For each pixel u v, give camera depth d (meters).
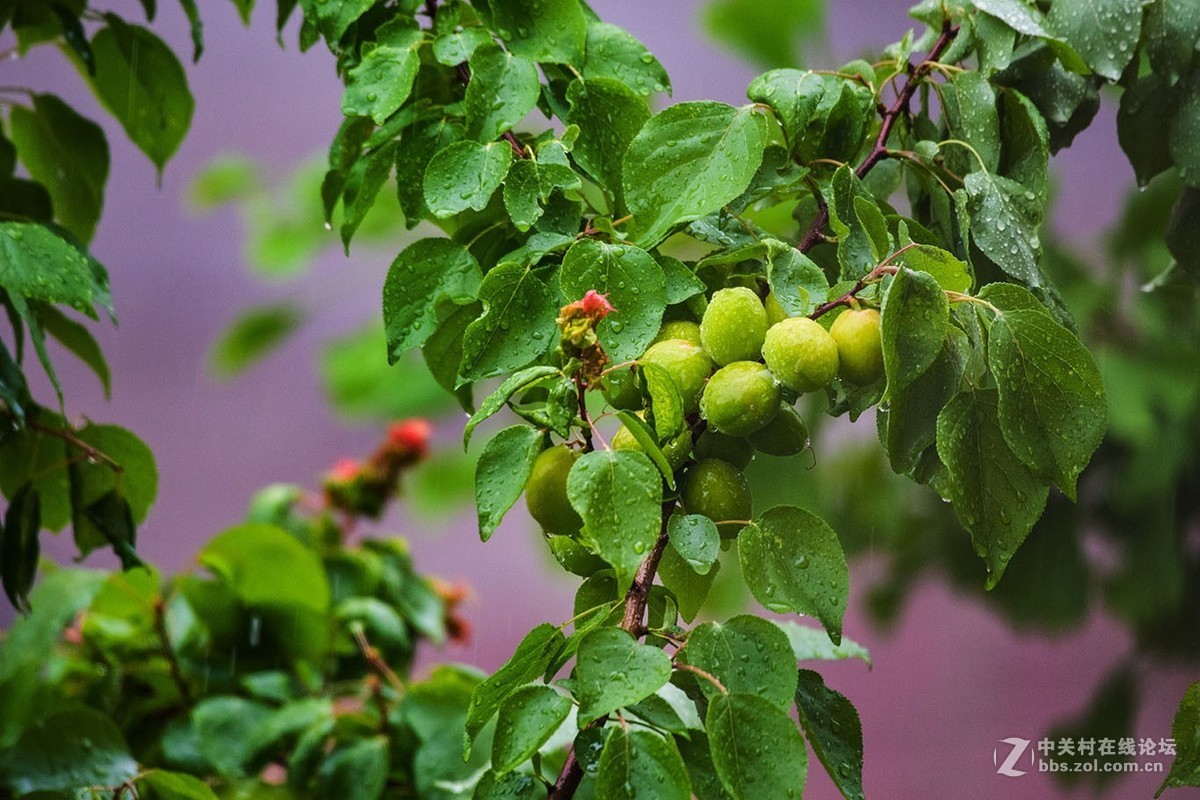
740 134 2.03
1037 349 1.98
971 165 2.12
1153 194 2.83
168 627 2.58
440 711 2.41
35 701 2.46
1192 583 2.83
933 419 2.00
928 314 1.96
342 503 2.85
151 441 6.74
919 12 2.16
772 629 1.95
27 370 6.62
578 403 1.93
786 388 2.00
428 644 2.96
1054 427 1.98
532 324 2.01
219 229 7.10
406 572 2.85
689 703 2.15
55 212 2.45
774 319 2.00
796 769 1.91
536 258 2.03
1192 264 2.23
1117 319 2.84
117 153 6.81
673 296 2.01
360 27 2.16
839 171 2.04
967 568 2.97
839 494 3.03
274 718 2.43
